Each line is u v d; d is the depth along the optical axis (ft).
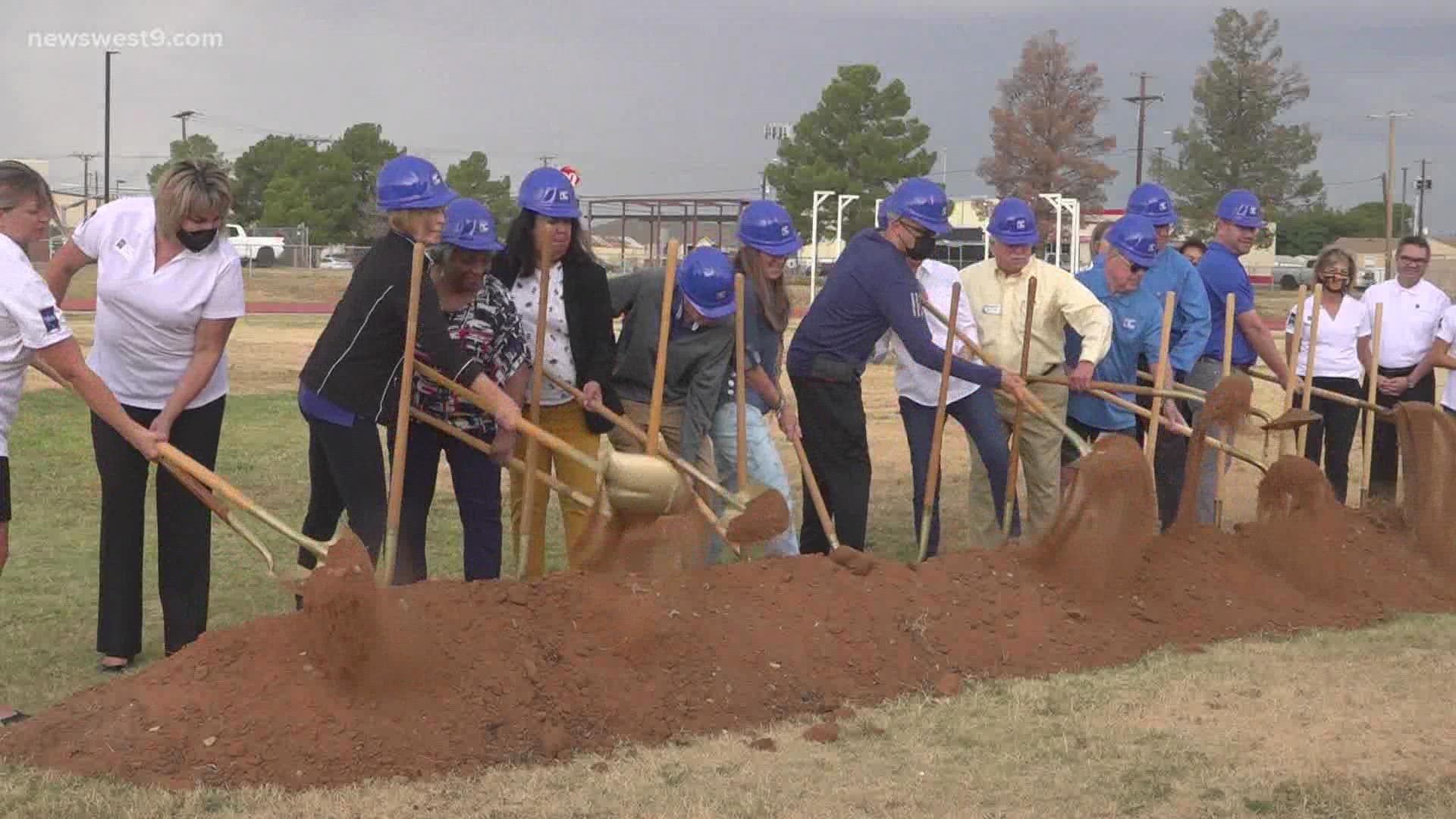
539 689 17.72
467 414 21.74
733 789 15.90
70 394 55.26
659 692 18.24
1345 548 26.50
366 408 20.07
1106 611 22.50
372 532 20.40
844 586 21.15
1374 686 19.97
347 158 235.81
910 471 42.70
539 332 20.84
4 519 18.71
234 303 21.12
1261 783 16.19
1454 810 15.49
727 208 147.95
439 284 21.26
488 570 22.70
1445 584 26.45
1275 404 58.39
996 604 21.75
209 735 16.35
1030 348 26.68
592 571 20.68
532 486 20.66
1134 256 27.40
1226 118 199.72
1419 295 33.17
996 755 17.06
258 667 17.24
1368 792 15.92
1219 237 31.35
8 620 23.57
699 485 23.89
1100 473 22.66
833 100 213.66
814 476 24.45
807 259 213.66
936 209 23.65
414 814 15.07
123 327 20.68
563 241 22.30
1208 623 22.99
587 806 15.35
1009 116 214.48
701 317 22.97
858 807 15.44
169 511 21.31
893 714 18.60
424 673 17.31
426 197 19.43
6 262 18.12
